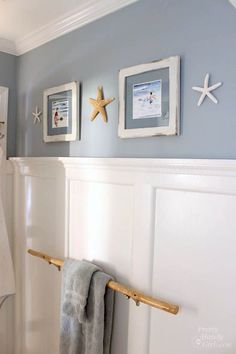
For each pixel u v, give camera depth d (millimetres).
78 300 1387
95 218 1507
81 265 1453
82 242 1579
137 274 1312
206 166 1065
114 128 1428
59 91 1706
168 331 1220
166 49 1225
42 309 1871
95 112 1507
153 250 1267
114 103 1426
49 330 1823
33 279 1938
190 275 1150
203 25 1115
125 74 1354
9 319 2100
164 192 1223
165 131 1211
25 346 2016
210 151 1098
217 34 1079
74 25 1614
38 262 1899
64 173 1669
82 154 1597
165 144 1231
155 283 1260
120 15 1398
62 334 1510
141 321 1305
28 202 1951
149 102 1268
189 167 1115
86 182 1550
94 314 1365
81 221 1583
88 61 1553
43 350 1867
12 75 2059
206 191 1093
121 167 1356
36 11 1575
